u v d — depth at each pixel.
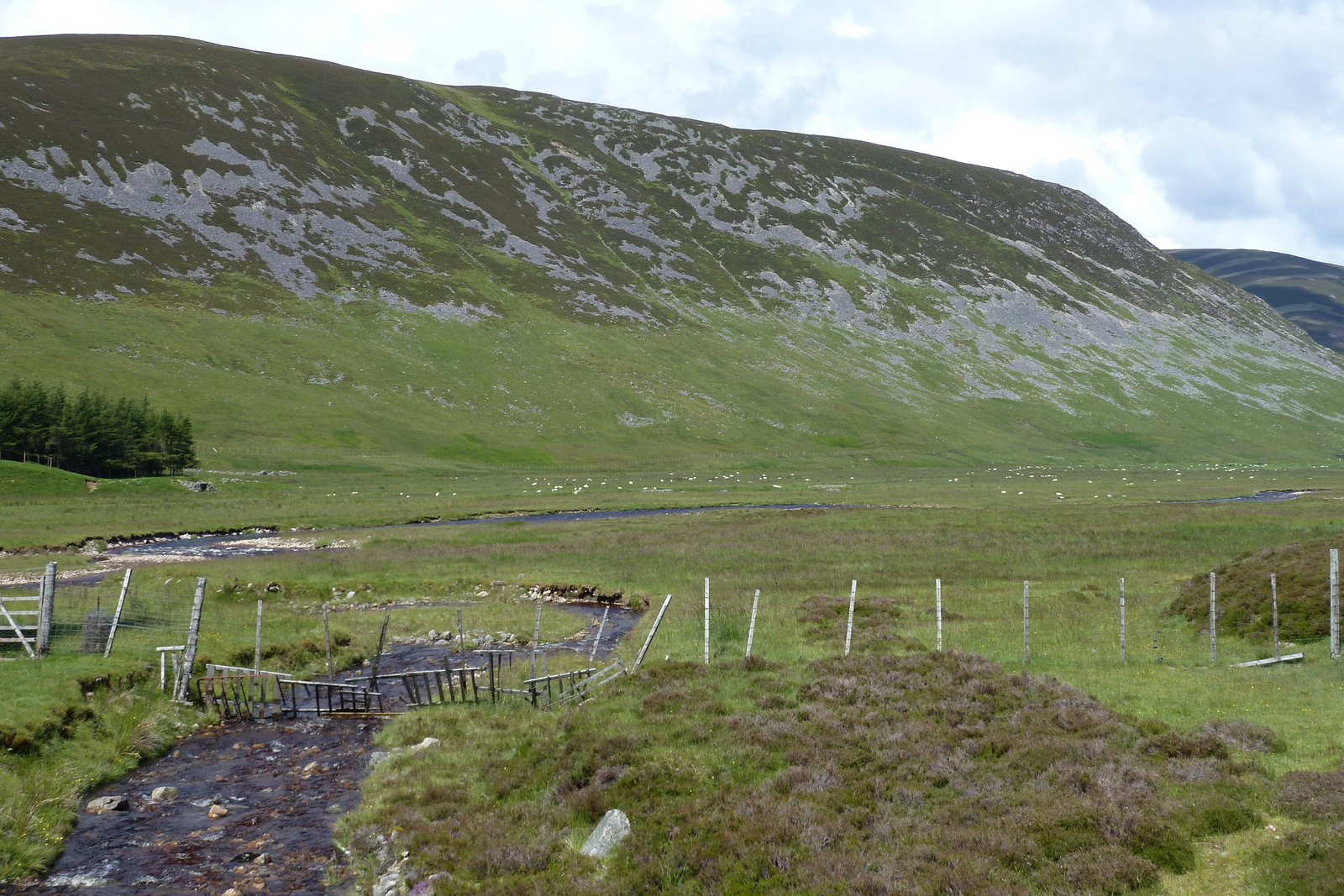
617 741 20.31
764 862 14.08
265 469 123.75
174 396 144.38
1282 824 14.42
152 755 22.03
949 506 97.06
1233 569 36.69
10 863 15.23
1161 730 19.45
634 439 172.38
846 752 18.95
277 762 21.73
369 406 162.25
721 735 20.58
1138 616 34.97
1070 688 23.19
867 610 37.31
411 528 75.12
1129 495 111.19
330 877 15.42
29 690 22.31
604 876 14.45
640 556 57.19
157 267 188.62
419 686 29.11
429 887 14.51
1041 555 54.91
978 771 17.61
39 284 167.62
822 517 79.88
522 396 181.62
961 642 30.86
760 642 32.03
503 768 19.95
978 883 12.81
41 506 78.62
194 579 46.47
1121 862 13.25
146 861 16.00
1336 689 22.42
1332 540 36.22
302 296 198.38
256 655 26.64
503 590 47.34
